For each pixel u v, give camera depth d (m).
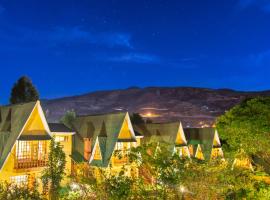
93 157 33.69
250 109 36.66
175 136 39.19
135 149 15.28
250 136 33.59
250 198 18.25
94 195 16.14
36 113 27.97
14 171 25.98
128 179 14.83
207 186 15.97
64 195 20.03
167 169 14.92
